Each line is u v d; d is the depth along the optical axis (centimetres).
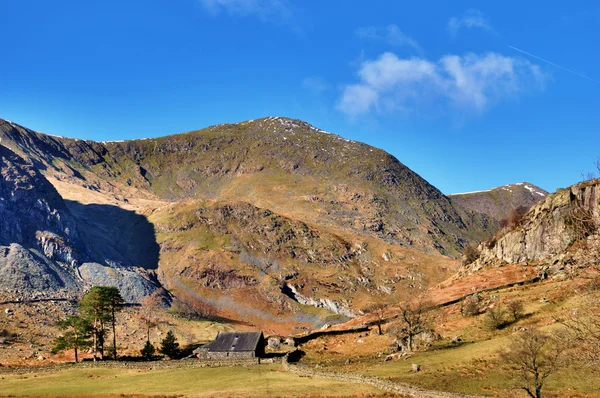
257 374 9206
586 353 4231
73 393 8350
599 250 3847
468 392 6950
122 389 8538
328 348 12075
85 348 12862
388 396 7181
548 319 8994
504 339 8844
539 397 6209
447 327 11006
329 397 7181
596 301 3969
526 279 12712
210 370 9875
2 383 9469
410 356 9544
